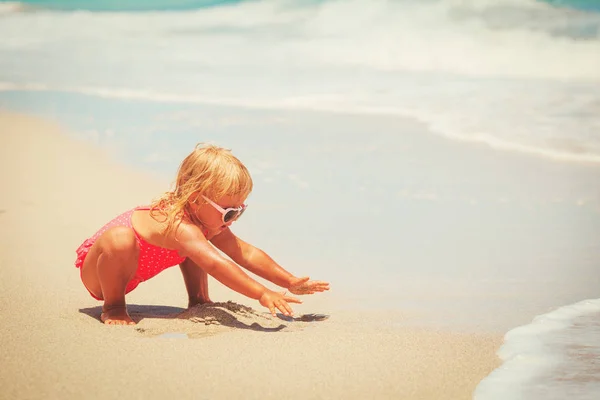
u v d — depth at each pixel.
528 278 5.27
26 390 3.28
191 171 4.23
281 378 3.44
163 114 10.92
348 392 3.31
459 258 5.77
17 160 8.88
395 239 6.26
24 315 4.41
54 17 18.70
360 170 8.23
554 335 4.05
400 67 13.19
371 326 4.30
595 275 5.31
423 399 3.25
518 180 7.86
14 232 6.38
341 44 14.77
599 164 8.34
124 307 4.36
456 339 4.03
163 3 19.56
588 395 3.27
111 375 3.44
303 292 4.52
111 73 13.71
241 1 18.94
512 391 3.32
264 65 13.76
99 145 9.51
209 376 3.45
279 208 7.09
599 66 12.60
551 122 9.87
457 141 9.24
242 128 9.99
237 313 4.48
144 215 4.29
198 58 14.52
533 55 13.38
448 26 15.21
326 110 10.77
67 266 5.52
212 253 4.16
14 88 12.80
